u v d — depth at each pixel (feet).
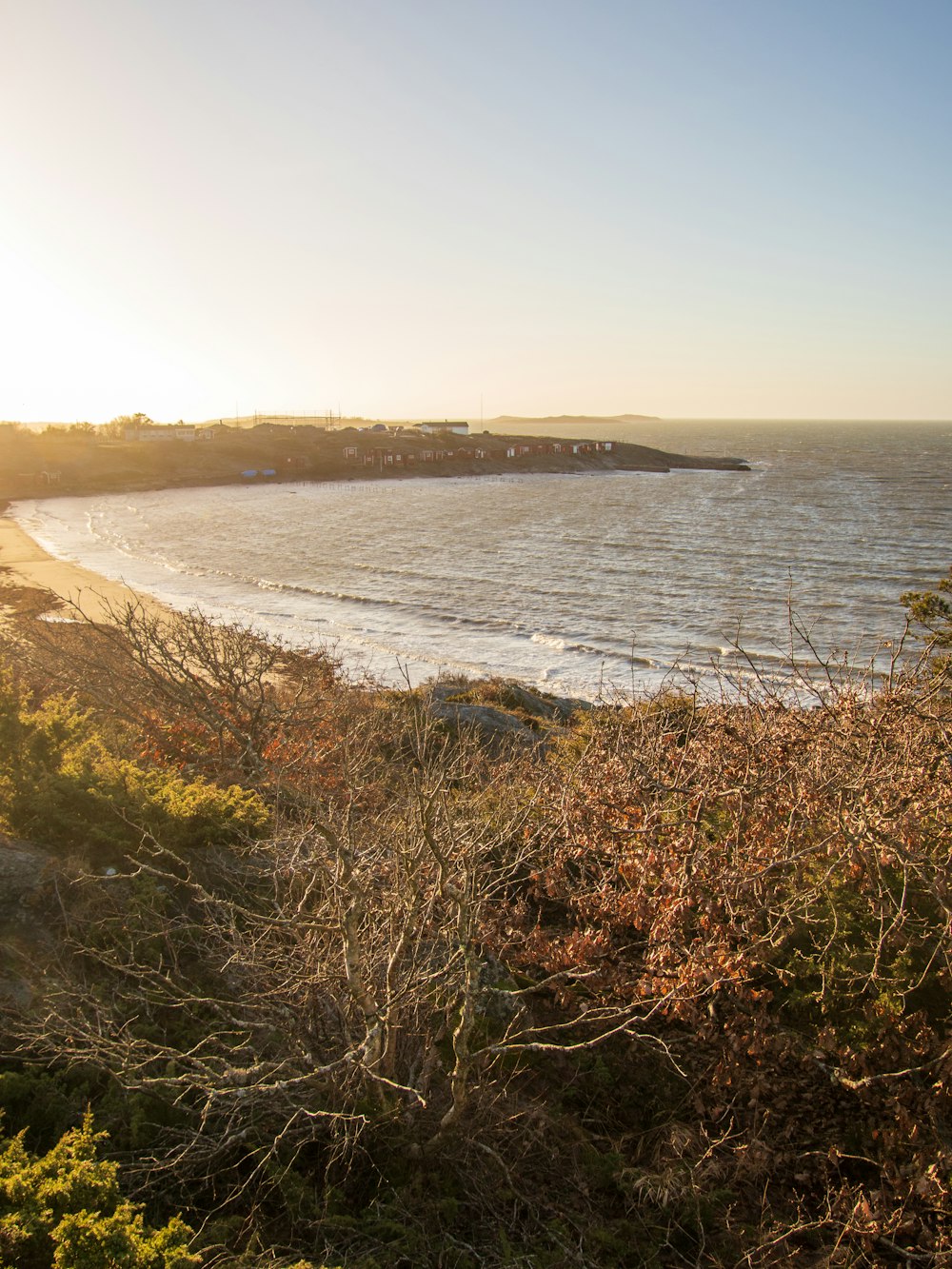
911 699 21.39
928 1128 15.14
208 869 23.24
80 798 24.47
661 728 26.84
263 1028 16.84
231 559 183.32
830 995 17.95
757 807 20.90
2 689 29.19
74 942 18.58
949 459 544.62
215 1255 12.57
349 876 14.67
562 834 23.48
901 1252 13.19
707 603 136.15
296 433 538.88
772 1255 13.55
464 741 32.37
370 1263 12.39
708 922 18.69
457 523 252.01
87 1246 11.06
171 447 439.63
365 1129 14.66
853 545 195.11
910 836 18.45
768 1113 15.98
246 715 37.91
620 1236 13.99
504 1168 14.21
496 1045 14.84
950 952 17.01
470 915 15.64
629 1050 18.03
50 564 164.04
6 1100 15.11
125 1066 14.25
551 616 127.65
